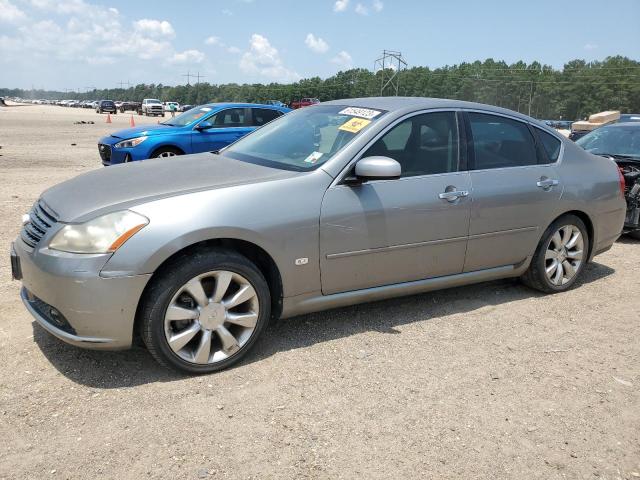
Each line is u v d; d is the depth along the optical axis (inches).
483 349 151.8
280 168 151.7
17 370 129.4
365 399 124.3
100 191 134.1
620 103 4781.0
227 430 110.8
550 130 195.8
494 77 5251.0
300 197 139.6
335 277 147.6
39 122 1387.8
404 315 172.6
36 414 113.1
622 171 280.1
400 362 142.1
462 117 171.9
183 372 130.4
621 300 194.4
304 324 162.6
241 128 456.8
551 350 152.9
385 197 151.0
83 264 117.8
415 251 159.3
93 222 121.1
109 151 422.6
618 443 112.8
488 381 134.7
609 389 133.4
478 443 110.7
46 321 126.9
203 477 97.5
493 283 207.3
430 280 166.9
